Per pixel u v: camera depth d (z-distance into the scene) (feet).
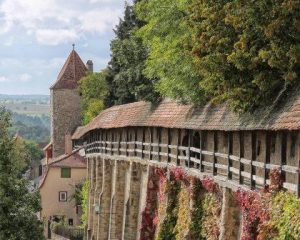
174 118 119.65
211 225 96.22
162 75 120.06
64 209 255.29
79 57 336.08
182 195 111.96
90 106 289.53
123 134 164.66
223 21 81.35
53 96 327.06
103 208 179.52
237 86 81.35
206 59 82.28
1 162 110.83
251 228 76.48
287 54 71.00
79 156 260.62
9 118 116.16
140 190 146.20
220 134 99.76
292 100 72.28
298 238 63.10
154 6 119.55
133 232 147.43
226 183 88.74
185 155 118.11
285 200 68.80
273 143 79.41
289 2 70.13
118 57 176.04
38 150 430.20
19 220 109.60
